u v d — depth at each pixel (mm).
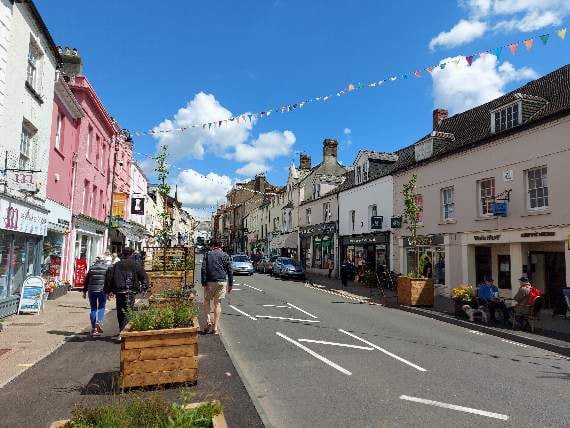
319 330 9797
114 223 23188
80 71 18422
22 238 11523
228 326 9984
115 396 4844
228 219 73750
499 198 14805
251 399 4852
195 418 3234
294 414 4758
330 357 7305
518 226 14125
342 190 28078
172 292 8883
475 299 11906
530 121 13695
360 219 25609
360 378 6133
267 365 6730
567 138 12547
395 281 20547
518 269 14188
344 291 19938
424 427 4469
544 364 7410
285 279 26938
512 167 14500
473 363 7242
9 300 10273
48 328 8961
